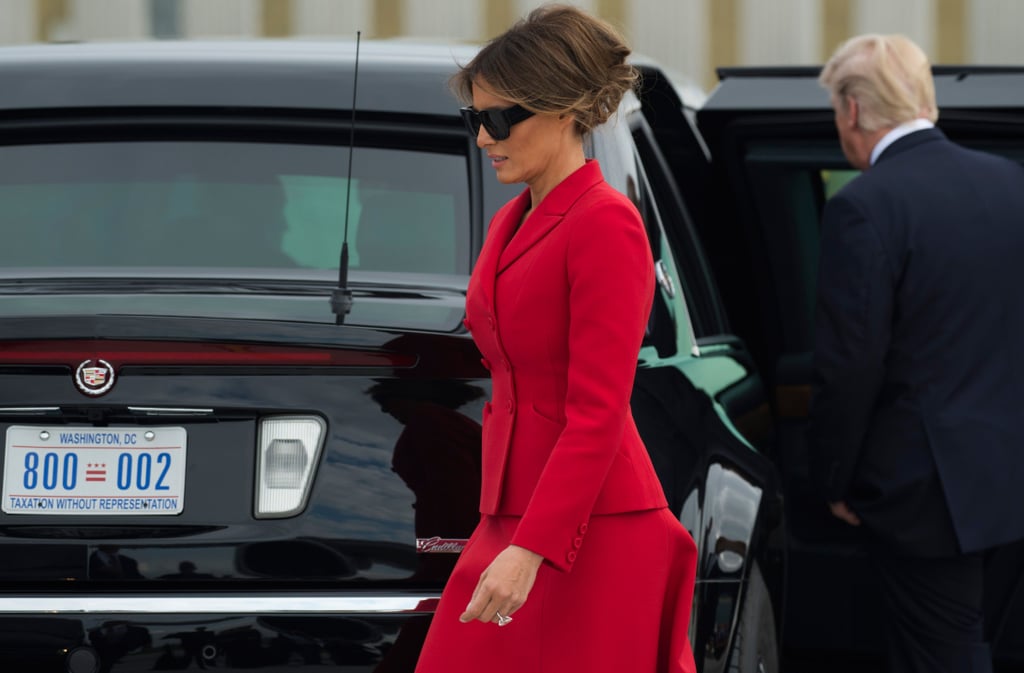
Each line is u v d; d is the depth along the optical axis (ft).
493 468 29.66
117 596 32.09
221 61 40.32
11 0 165.89
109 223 38.37
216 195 38.55
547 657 28.99
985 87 52.34
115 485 32.32
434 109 38.99
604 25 29.43
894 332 47.03
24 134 39.29
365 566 32.32
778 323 57.47
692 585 29.94
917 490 46.52
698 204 57.26
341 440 32.48
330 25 168.25
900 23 169.99
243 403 32.37
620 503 29.01
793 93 52.95
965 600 47.85
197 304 32.58
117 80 39.78
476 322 29.86
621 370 28.02
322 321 32.35
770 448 47.91
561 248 28.50
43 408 32.32
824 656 58.54
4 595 32.19
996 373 46.78
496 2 167.32
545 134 29.22
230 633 31.89
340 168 38.73
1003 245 47.06
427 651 29.89
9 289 33.96
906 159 47.96
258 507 32.35
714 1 171.01
